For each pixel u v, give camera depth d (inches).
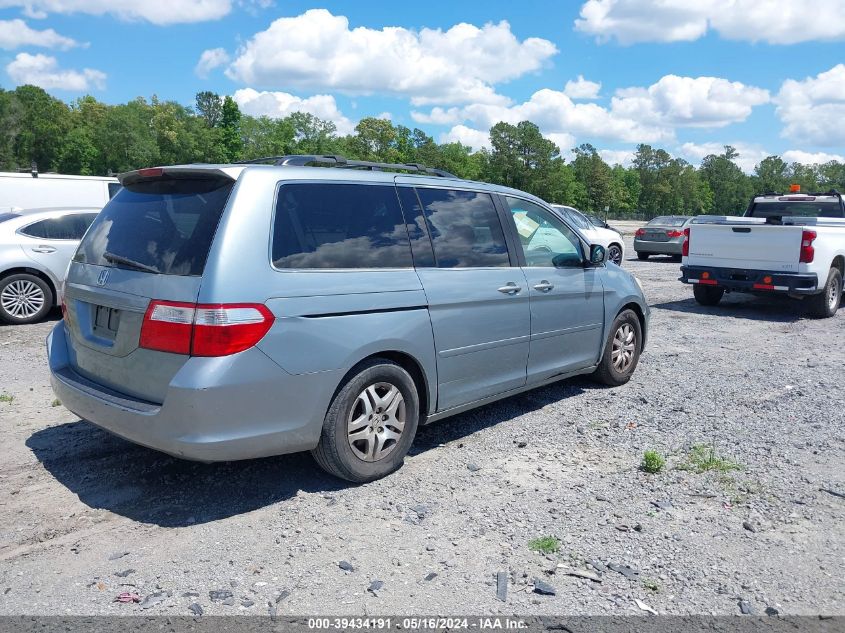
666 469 179.9
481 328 190.7
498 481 170.4
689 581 127.2
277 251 147.3
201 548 135.6
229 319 136.9
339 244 159.5
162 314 139.9
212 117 4318.4
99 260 161.9
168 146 4057.6
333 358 152.6
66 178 471.8
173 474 170.9
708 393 254.8
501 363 200.7
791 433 211.6
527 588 123.6
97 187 483.2
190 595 119.4
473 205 198.7
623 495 163.6
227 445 139.4
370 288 160.9
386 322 163.6
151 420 139.9
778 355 328.5
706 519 152.3
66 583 122.8
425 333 173.6
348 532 142.9
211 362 136.3
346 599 119.2
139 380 146.0
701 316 448.1
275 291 144.0
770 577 129.1
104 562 130.0
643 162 5861.2
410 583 124.4
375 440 165.8
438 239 183.8
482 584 124.6
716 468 181.0
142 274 147.6
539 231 220.7
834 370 297.6
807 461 188.2
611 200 4987.7
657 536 143.8
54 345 178.1
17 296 371.6
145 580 124.0
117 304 149.7
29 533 140.9
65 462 177.6
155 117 4060.0
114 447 188.2
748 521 151.4
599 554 135.9
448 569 129.4
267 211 147.9
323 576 126.3
